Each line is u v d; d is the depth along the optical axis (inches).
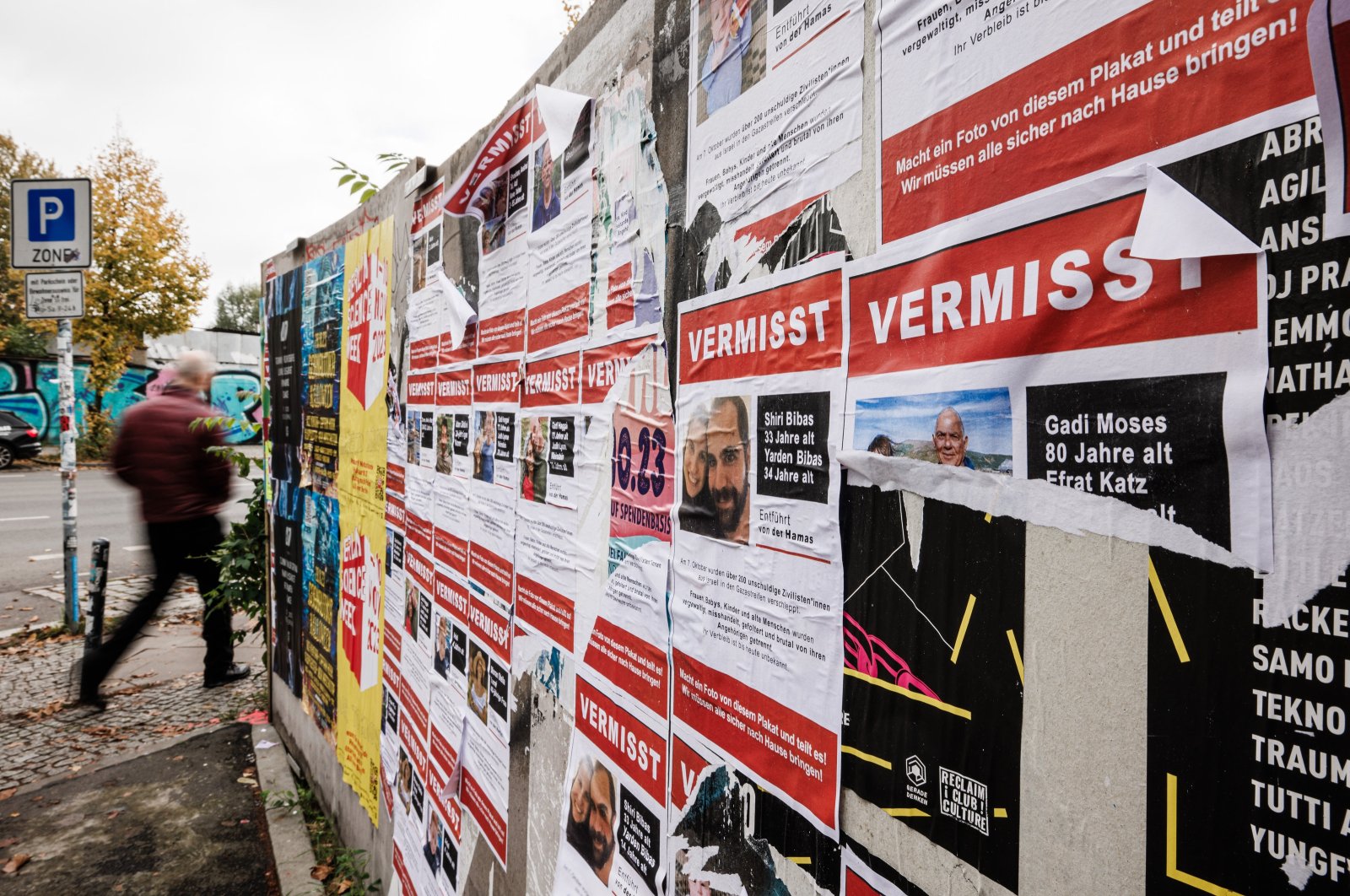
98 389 747.4
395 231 111.3
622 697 55.7
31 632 218.5
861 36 35.8
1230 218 22.5
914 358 32.7
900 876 33.1
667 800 50.1
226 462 180.5
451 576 90.1
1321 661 20.5
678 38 50.6
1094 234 25.9
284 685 158.2
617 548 57.0
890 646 33.7
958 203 30.9
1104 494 25.6
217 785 139.6
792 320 39.8
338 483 132.6
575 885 61.1
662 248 52.1
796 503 39.4
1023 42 28.4
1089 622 26.0
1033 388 27.8
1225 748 22.5
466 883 82.6
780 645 40.4
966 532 30.3
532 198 73.1
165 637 223.5
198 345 962.7
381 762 109.2
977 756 29.9
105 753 151.3
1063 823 26.8
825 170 37.8
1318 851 20.6
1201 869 23.0
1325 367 20.5
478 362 84.9
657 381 52.3
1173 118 23.9
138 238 713.0
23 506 439.2
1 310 754.2
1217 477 22.7
